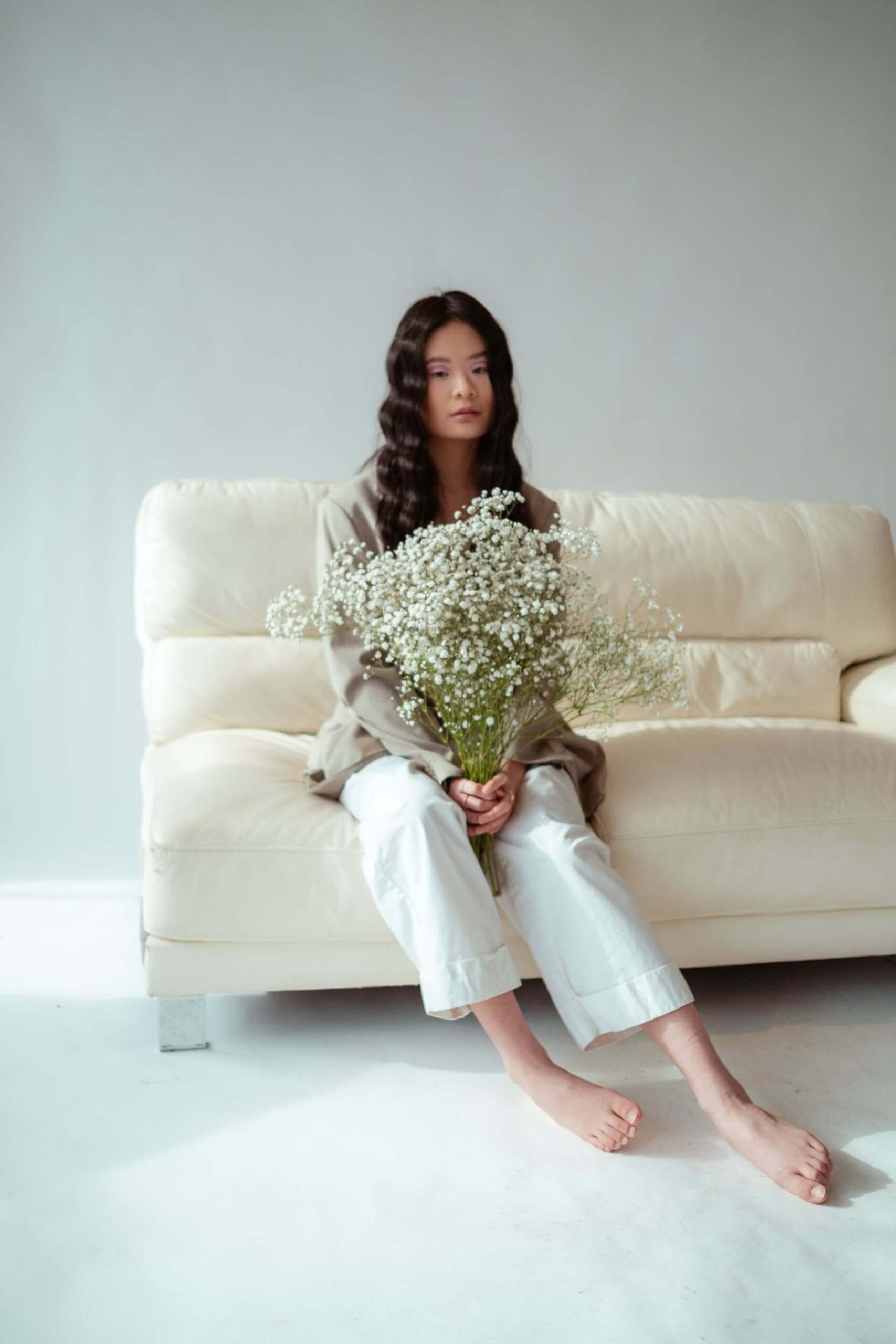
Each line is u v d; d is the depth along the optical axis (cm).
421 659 155
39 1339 110
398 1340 110
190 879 167
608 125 319
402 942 158
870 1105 157
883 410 338
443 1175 140
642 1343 109
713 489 331
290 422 310
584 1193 135
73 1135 149
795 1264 121
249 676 228
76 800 307
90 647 305
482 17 312
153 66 299
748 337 330
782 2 325
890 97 333
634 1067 170
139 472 304
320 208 308
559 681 168
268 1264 122
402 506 185
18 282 296
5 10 293
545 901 157
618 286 322
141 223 301
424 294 314
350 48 307
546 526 195
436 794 157
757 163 327
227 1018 190
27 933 233
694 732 213
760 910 184
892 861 187
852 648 262
